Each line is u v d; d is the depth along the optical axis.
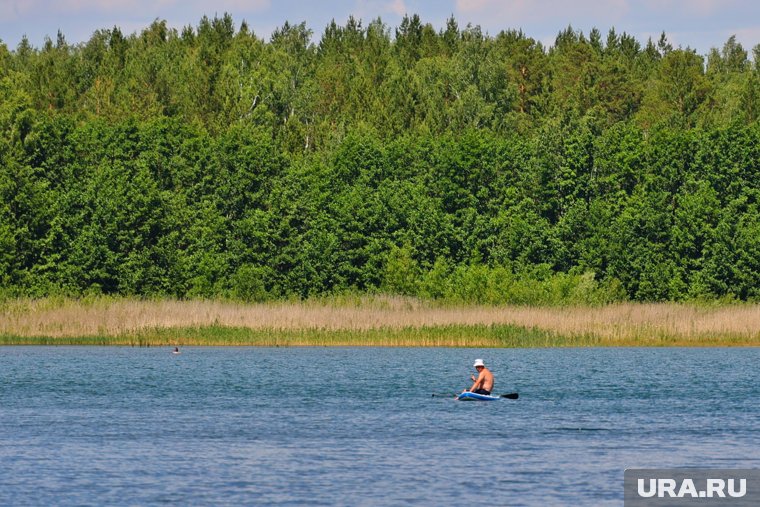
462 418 96.44
